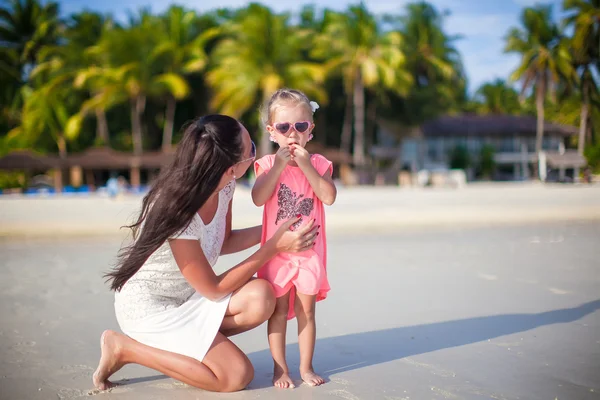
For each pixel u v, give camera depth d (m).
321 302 4.52
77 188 35.72
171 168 2.58
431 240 8.54
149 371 3.00
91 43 43.62
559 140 54.12
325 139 48.81
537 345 3.31
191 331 2.62
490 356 3.12
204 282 2.61
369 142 48.47
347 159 40.69
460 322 3.86
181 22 40.72
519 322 3.83
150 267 2.69
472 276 5.55
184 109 45.84
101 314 4.21
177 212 2.50
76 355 3.23
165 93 41.16
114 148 43.50
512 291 4.82
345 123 45.00
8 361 3.12
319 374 2.90
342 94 46.47
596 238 8.54
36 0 47.00
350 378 2.81
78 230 10.38
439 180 38.16
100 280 5.62
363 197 22.64
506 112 72.06
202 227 2.63
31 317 4.13
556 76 42.91
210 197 2.70
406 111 47.38
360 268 6.11
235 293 2.71
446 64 46.34
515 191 27.20
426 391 2.61
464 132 52.06
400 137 52.12
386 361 3.08
